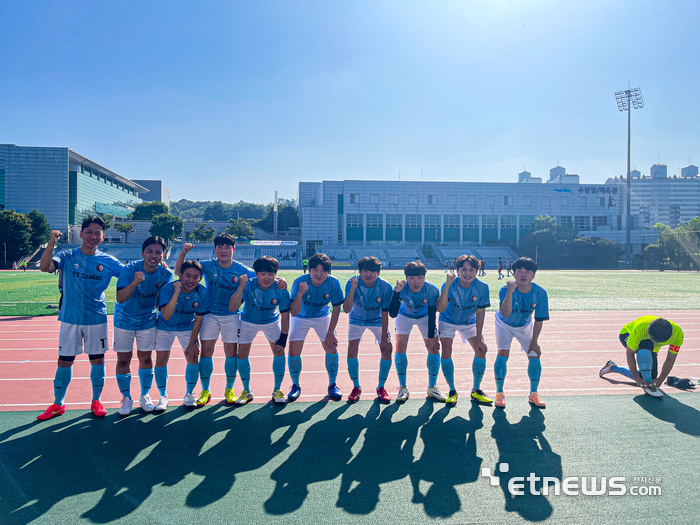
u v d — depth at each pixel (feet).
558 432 12.59
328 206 234.99
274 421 13.44
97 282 13.98
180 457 10.96
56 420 13.48
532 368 15.02
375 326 15.99
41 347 24.75
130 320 13.92
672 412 14.21
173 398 15.80
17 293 59.31
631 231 232.73
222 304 14.96
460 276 15.33
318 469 10.37
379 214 236.84
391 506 8.86
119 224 239.71
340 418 13.73
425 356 23.04
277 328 15.69
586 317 38.04
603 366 20.63
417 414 14.12
